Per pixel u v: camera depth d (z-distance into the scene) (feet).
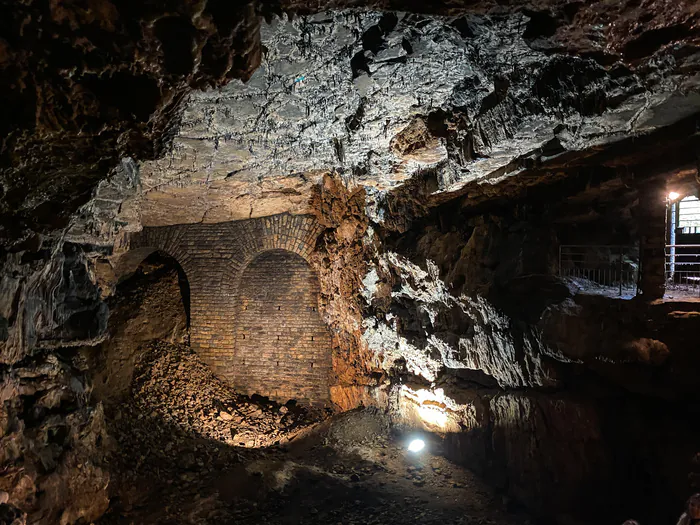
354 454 27.27
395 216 27.48
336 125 19.65
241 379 38.29
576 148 15.05
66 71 8.21
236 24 8.16
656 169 15.05
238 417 34.86
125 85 8.91
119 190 16.05
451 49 13.01
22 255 11.97
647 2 7.77
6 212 10.73
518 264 20.44
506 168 17.79
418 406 27.53
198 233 38.93
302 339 37.78
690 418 14.87
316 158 24.54
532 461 19.48
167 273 41.52
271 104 17.69
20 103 8.51
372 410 31.63
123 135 10.09
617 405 17.01
